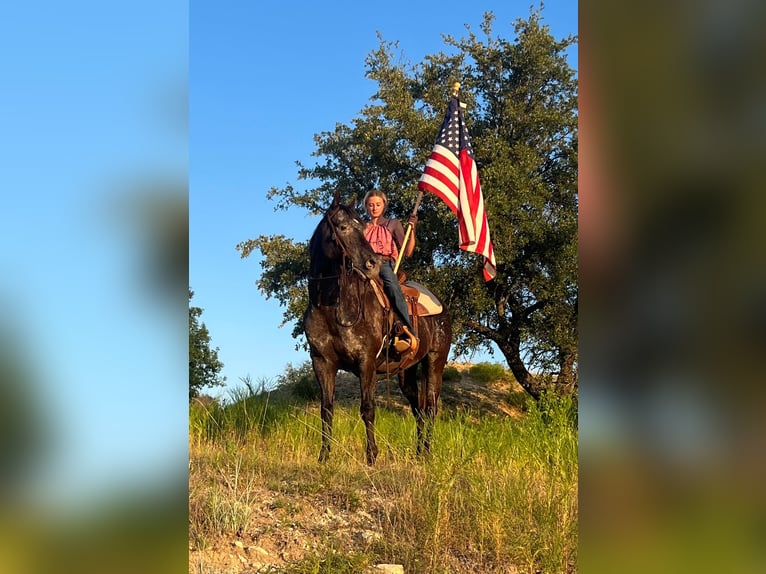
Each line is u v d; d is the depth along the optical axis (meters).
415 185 15.98
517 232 15.21
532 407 4.89
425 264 15.73
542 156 17.44
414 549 3.70
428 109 17.41
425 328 7.05
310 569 3.29
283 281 16.78
